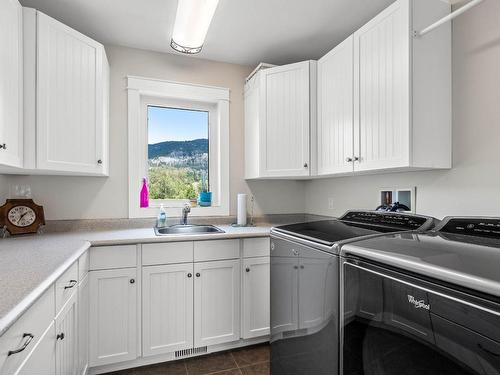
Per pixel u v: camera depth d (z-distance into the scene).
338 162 1.91
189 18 1.69
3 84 1.36
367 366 0.99
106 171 2.09
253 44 2.28
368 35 1.64
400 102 1.43
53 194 2.08
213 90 2.55
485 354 0.66
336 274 1.14
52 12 1.85
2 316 0.69
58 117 1.69
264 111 2.29
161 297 1.84
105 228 2.20
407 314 0.85
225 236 1.97
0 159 1.33
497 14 1.32
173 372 1.80
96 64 1.91
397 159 1.45
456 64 1.48
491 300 0.66
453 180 1.49
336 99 1.92
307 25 2.02
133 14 1.88
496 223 1.10
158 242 1.84
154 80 2.37
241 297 2.04
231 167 2.63
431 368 0.78
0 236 1.80
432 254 0.86
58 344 1.13
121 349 1.76
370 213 1.66
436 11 1.47
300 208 2.85
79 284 1.47
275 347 1.60
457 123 1.47
